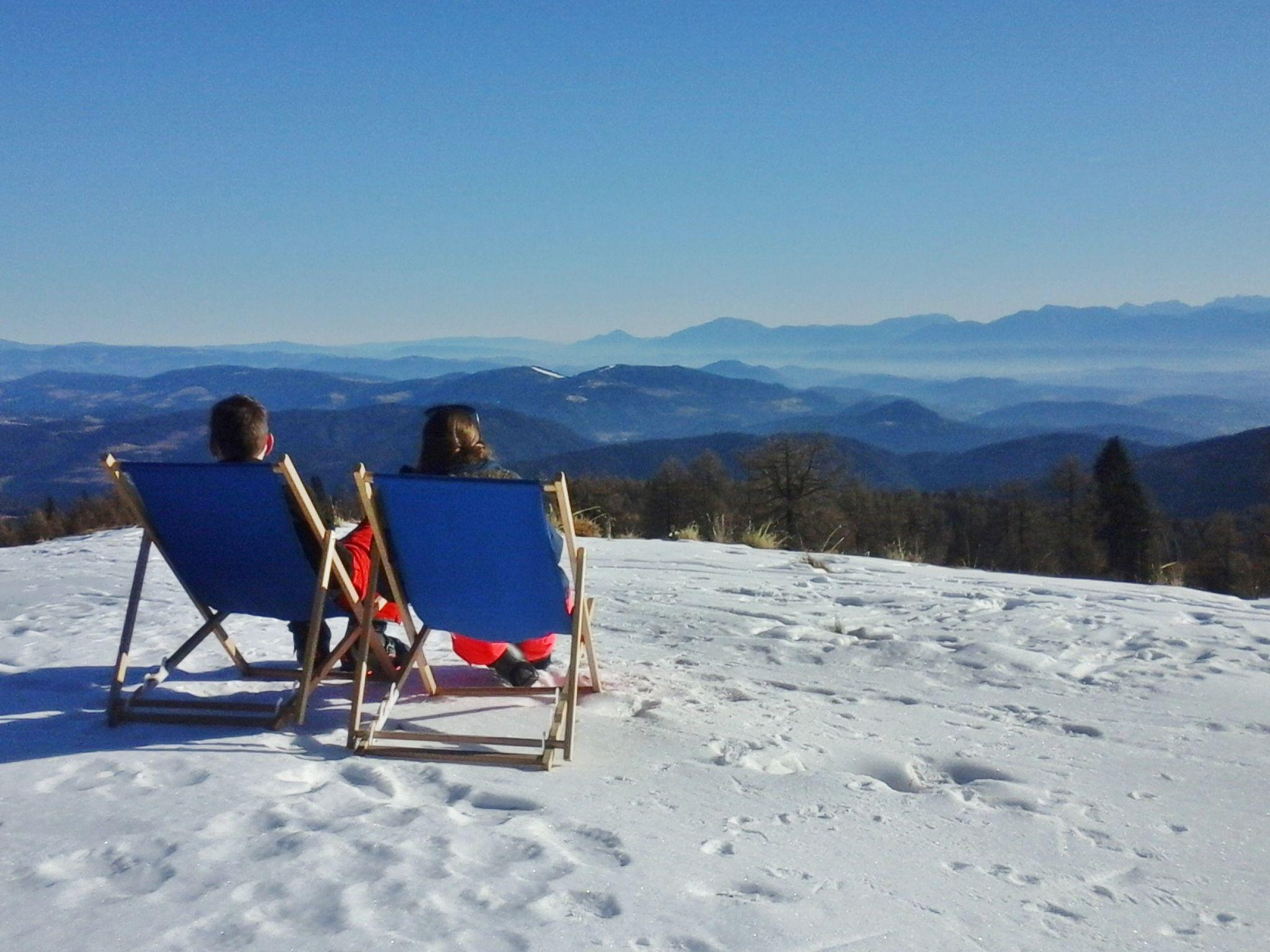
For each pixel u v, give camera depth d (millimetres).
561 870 2873
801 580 8812
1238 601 8430
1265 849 3299
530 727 4395
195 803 3369
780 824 3344
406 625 4555
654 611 7234
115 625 6688
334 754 3982
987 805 3631
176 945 2420
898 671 5621
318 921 2541
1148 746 4352
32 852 2963
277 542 4328
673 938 2490
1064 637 6461
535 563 4082
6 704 4668
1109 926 2729
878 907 2730
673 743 4199
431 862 2896
